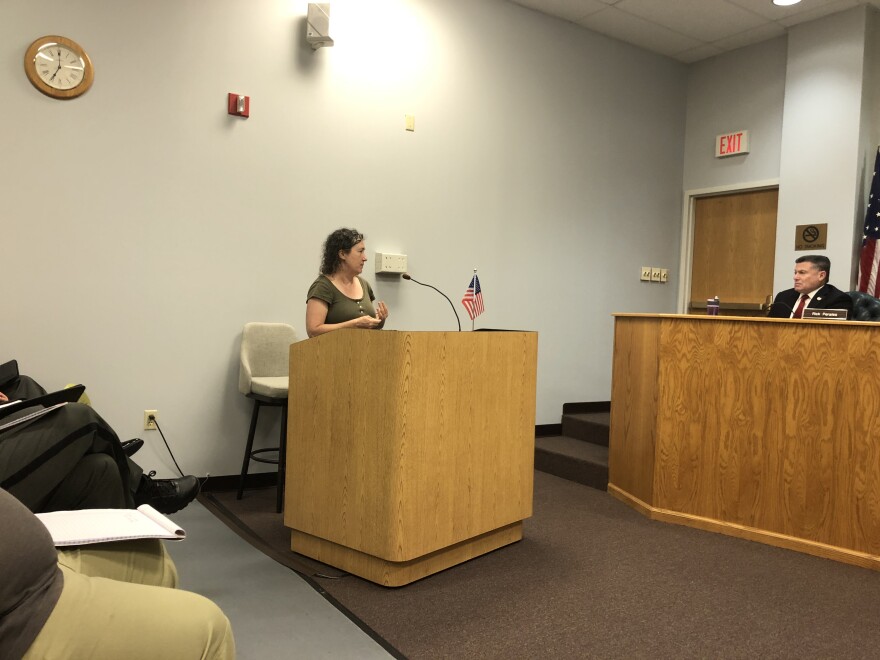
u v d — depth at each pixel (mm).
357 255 3217
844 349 2658
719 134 5387
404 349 2203
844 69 4523
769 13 4605
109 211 3205
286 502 2588
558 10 4668
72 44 3070
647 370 3324
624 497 3500
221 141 3473
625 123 5230
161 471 3385
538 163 4746
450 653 1861
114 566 1275
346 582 2344
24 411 1811
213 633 1115
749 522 2936
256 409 3387
